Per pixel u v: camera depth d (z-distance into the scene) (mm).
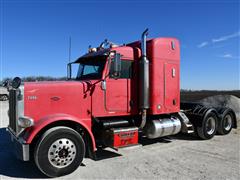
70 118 5469
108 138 6453
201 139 8609
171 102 7598
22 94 5402
